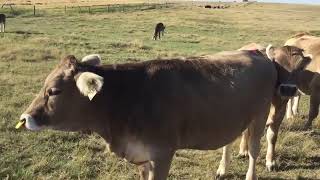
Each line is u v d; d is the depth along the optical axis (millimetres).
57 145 3928
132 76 2582
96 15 25078
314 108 4613
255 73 3104
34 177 3279
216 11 39312
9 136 4023
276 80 3418
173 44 13477
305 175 3684
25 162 3531
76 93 2424
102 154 3807
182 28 20766
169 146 2602
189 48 12469
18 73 6996
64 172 3357
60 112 2410
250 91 3027
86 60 2594
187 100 2664
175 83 2646
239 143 4227
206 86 2771
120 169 3531
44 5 33094
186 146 2793
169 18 26375
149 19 24594
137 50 10570
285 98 3541
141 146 2543
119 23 20859
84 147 3908
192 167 3699
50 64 7895
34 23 18281
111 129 2541
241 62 3059
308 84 4555
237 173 3639
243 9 49031
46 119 2400
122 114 2510
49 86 2395
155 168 2578
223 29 21562
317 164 3918
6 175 3271
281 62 3461
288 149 4156
